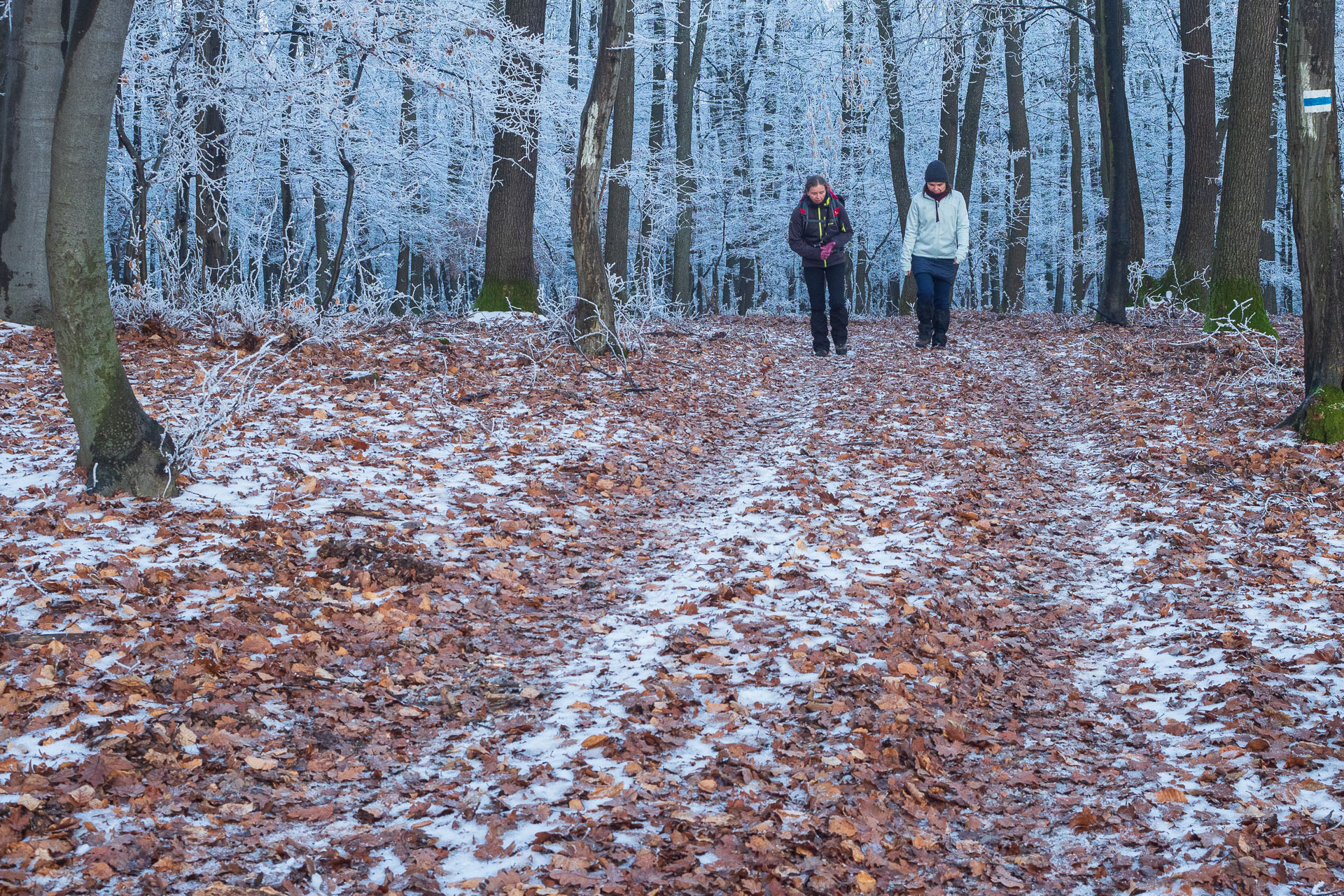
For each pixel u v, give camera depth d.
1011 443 7.82
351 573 4.79
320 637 4.06
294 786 3.09
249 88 12.48
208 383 6.07
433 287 29.27
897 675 3.97
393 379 8.52
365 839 2.82
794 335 13.84
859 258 32.34
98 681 3.51
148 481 5.38
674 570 5.25
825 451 7.53
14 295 9.46
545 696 3.87
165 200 14.86
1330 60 6.71
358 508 5.55
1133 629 4.53
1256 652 4.03
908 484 6.73
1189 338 11.29
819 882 2.67
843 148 25.19
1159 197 31.55
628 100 17.39
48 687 3.41
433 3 12.26
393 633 4.26
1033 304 34.06
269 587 4.55
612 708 3.72
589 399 8.70
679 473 7.22
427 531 5.46
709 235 27.64
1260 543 5.32
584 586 5.09
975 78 20.38
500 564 5.21
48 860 2.56
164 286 10.26
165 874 2.57
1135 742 3.55
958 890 2.71
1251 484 6.26
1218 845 2.82
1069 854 2.88
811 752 3.40
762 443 8.11
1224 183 11.08
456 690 3.87
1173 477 6.51
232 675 3.67
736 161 26.42
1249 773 3.20
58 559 4.45
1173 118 30.22
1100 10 13.36
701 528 5.97
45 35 9.30
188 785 3.00
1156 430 7.66
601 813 2.99
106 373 5.35
